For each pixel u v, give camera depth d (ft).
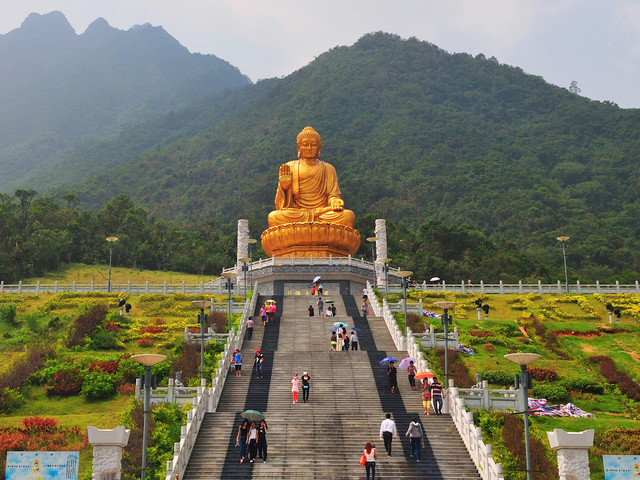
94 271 313.73
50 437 99.76
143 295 192.85
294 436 97.50
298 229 214.90
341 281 207.10
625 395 129.18
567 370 141.18
